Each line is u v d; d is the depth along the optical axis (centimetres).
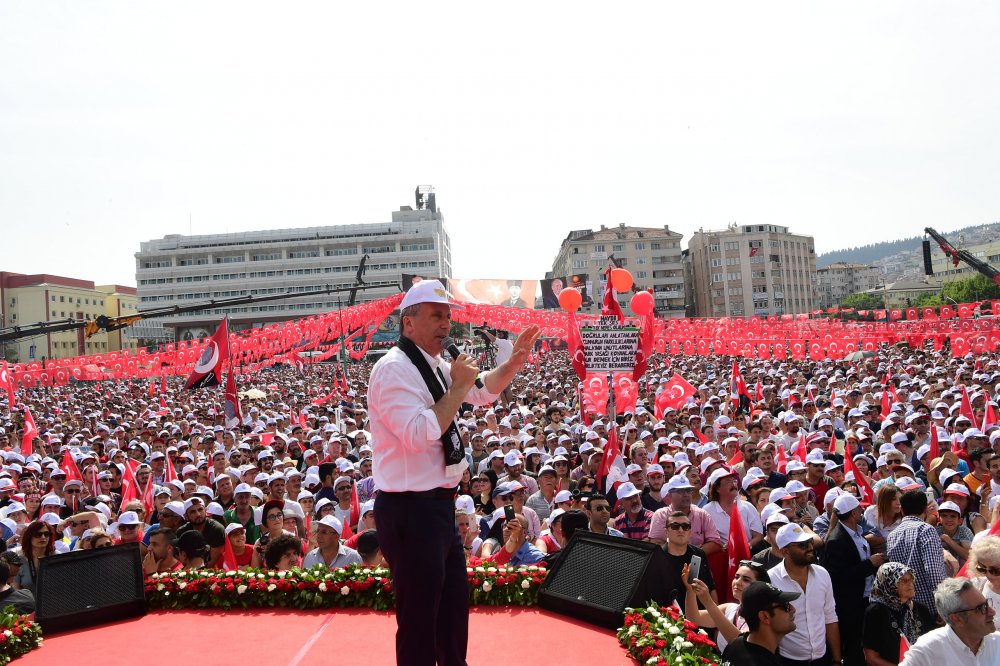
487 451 1530
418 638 361
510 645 475
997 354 3747
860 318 9688
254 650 479
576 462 1427
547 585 543
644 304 1412
